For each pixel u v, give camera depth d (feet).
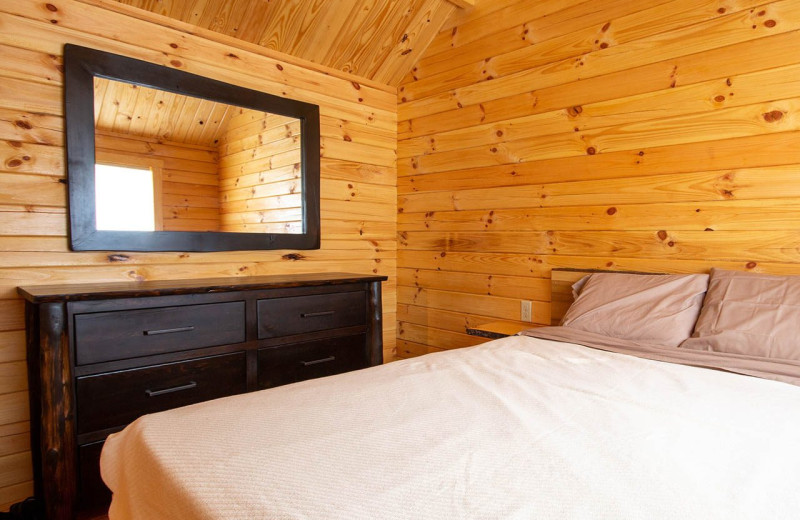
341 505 2.38
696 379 4.54
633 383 4.42
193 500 2.58
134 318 6.07
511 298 8.87
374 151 10.56
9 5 6.18
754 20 6.12
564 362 5.19
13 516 5.76
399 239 11.02
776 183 6.01
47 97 6.50
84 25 6.77
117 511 3.35
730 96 6.33
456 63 9.66
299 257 9.37
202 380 6.66
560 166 8.11
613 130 7.46
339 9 8.54
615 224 7.48
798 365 4.68
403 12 9.14
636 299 6.39
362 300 8.62
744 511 2.32
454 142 9.77
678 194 6.82
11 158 6.27
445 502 2.40
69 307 5.59
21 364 6.41
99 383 5.83
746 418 3.57
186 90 7.70
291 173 9.07
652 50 7.02
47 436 5.43
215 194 8.13
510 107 8.79
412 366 5.05
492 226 9.16
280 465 2.81
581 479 2.62
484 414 3.61
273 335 7.38
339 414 3.60
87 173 6.76
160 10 7.41
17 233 6.35
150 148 7.39
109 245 6.99
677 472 2.70
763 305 5.33
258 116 8.61
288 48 8.92
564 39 8.00
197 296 6.58
